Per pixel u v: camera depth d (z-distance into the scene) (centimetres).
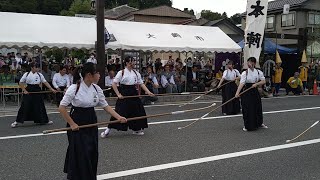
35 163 577
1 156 617
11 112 1112
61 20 1434
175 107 1273
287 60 2119
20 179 500
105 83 1388
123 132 823
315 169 560
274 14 3141
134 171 537
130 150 659
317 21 3017
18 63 1764
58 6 4594
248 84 866
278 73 1811
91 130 455
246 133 830
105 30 1379
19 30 1307
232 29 3388
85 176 434
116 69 1507
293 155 643
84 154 436
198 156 624
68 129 431
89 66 447
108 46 1389
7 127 877
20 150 658
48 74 1390
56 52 2608
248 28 1554
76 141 439
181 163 581
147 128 872
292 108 1290
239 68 1875
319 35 2717
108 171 536
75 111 454
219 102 1426
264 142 741
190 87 1625
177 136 785
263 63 1953
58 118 1009
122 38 1457
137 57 1625
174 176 516
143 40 1494
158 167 558
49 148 673
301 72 1916
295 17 2956
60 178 506
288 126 930
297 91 1850
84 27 1438
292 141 755
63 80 1263
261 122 882
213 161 595
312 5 2967
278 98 1655
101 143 712
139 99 784
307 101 1525
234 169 554
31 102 885
